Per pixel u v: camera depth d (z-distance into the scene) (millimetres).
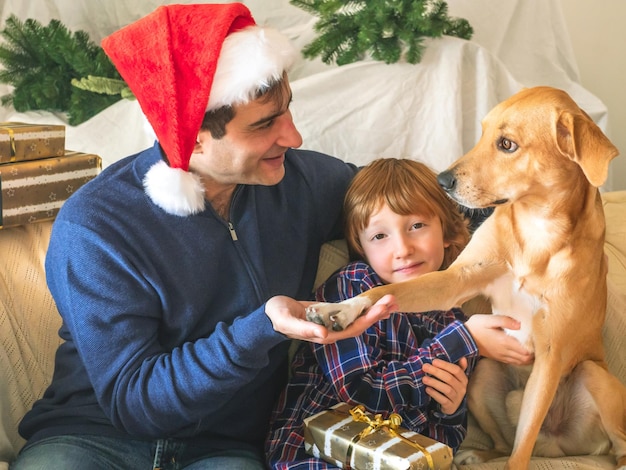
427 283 1579
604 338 1904
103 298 1437
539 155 1493
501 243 1646
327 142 2359
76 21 2922
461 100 2359
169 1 2965
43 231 1877
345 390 1549
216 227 1555
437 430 1601
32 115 2613
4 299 1731
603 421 1672
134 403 1406
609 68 3469
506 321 1601
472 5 2764
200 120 1405
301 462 1486
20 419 1667
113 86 2465
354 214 1753
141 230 1479
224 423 1591
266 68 1376
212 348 1376
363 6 2408
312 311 1291
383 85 2355
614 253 2082
